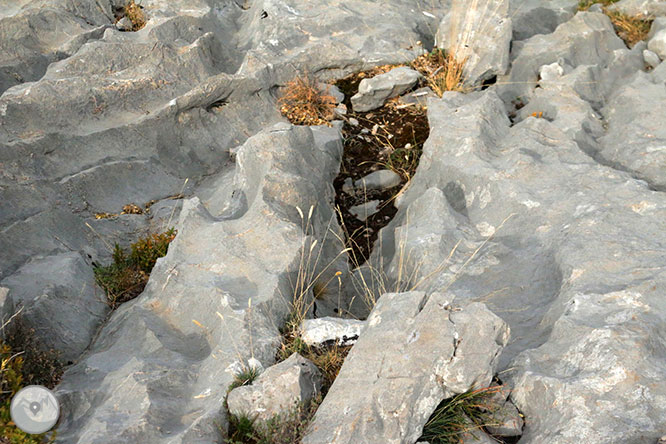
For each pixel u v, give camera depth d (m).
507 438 4.22
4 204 5.34
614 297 4.46
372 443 4.02
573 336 4.34
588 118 5.99
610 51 6.95
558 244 4.91
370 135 6.26
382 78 6.43
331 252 5.39
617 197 5.09
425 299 4.38
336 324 4.58
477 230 5.30
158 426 4.19
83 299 5.03
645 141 5.62
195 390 4.38
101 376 4.52
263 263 4.84
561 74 6.48
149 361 4.49
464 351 4.14
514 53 6.84
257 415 4.18
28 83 5.92
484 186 5.45
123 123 5.96
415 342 4.18
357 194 5.91
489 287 4.88
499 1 6.71
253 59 6.43
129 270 5.21
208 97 6.18
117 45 6.18
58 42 6.70
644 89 6.10
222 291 4.69
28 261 5.18
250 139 5.53
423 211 5.40
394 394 4.07
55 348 4.76
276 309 4.65
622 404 4.07
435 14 7.54
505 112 6.07
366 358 4.22
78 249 5.37
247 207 5.41
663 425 4.02
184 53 6.38
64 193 5.57
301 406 4.18
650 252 4.70
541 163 5.48
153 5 7.38
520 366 4.36
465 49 6.64
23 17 6.51
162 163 5.99
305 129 5.67
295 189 5.25
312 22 6.92
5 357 4.39
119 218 5.62
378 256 5.46
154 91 6.17
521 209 5.23
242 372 4.34
